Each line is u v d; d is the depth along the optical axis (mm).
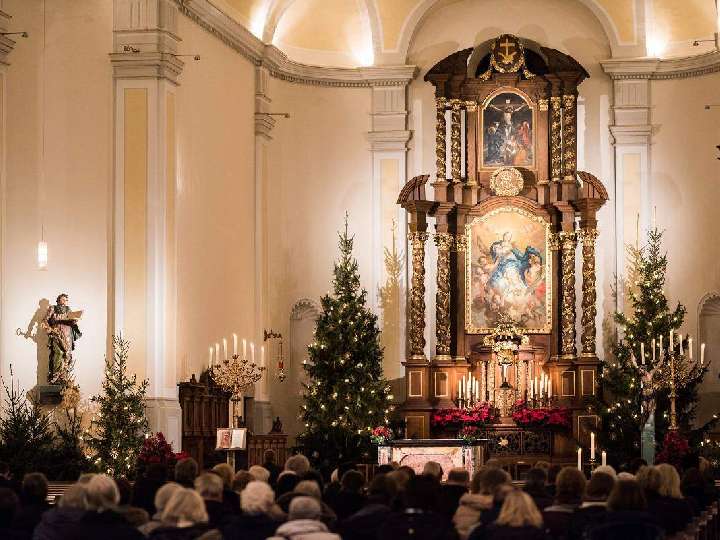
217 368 24953
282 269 31109
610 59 31266
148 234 23906
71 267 23953
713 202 30578
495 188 30859
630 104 31297
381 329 31281
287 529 10203
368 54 31922
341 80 31797
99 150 24109
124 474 22094
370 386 29266
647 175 31172
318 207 31562
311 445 28938
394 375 31172
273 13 30234
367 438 28875
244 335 28844
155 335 23734
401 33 31688
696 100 30938
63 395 23078
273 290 30672
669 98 31250
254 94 29703
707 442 28141
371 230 31578
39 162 24094
